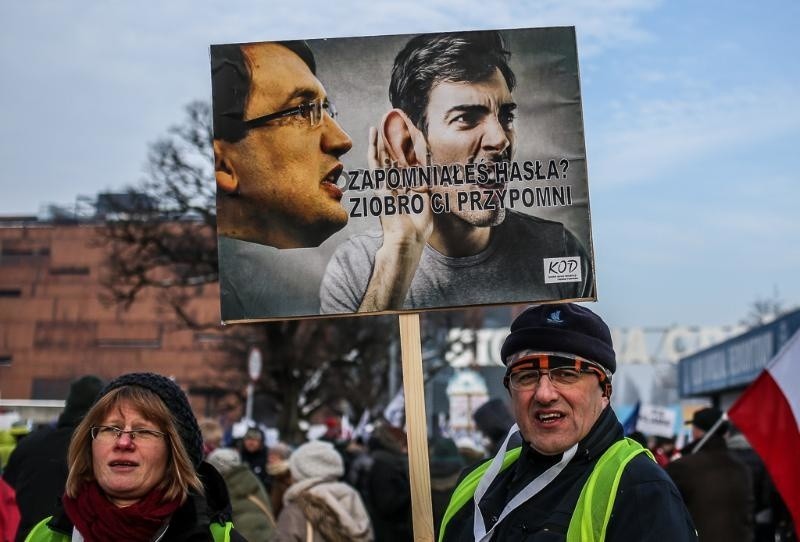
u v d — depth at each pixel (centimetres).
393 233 394
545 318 297
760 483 859
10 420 1788
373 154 398
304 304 393
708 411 750
